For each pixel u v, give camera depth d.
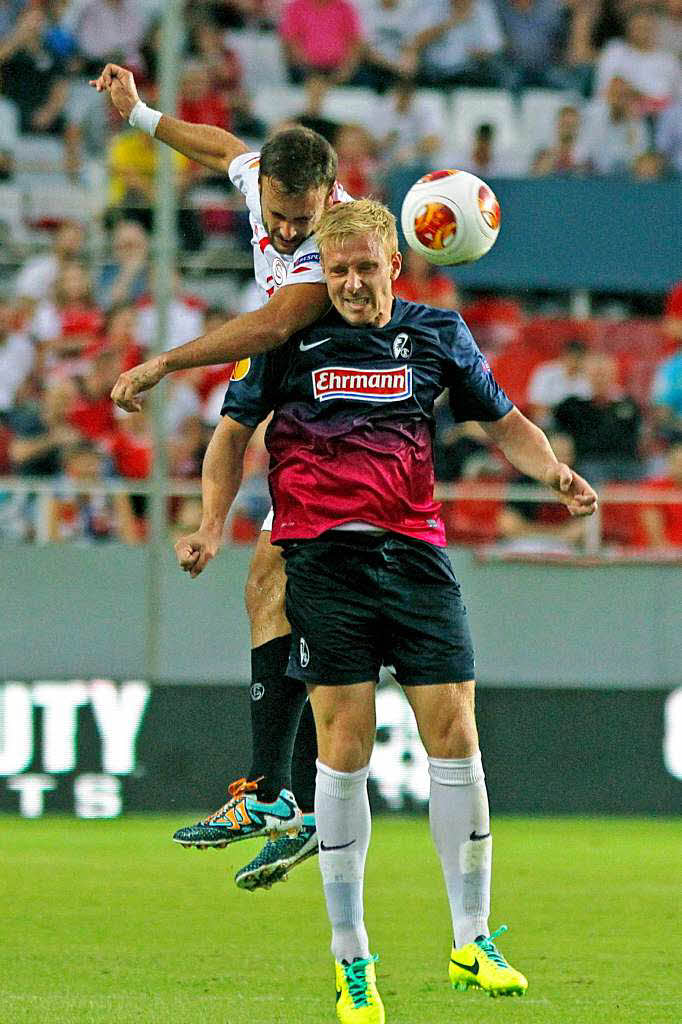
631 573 38.97
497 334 44.91
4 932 21.27
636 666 38.97
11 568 37.88
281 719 17.56
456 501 41.72
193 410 43.56
